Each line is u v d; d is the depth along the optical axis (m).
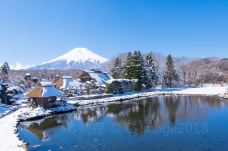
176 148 28.81
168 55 140.88
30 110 57.44
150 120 45.66
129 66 116.44
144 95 96.81
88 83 96.94
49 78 168.62
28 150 28.53
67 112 60.12
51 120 49.72
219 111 53.72
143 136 34.38
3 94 70.12
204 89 113.12
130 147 29.72
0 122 43.47
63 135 36.34
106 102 78.88
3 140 31.02
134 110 59.66
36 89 63.25
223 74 173.12
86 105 72.69
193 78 166.75
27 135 36.88
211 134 34.41
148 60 131.38
